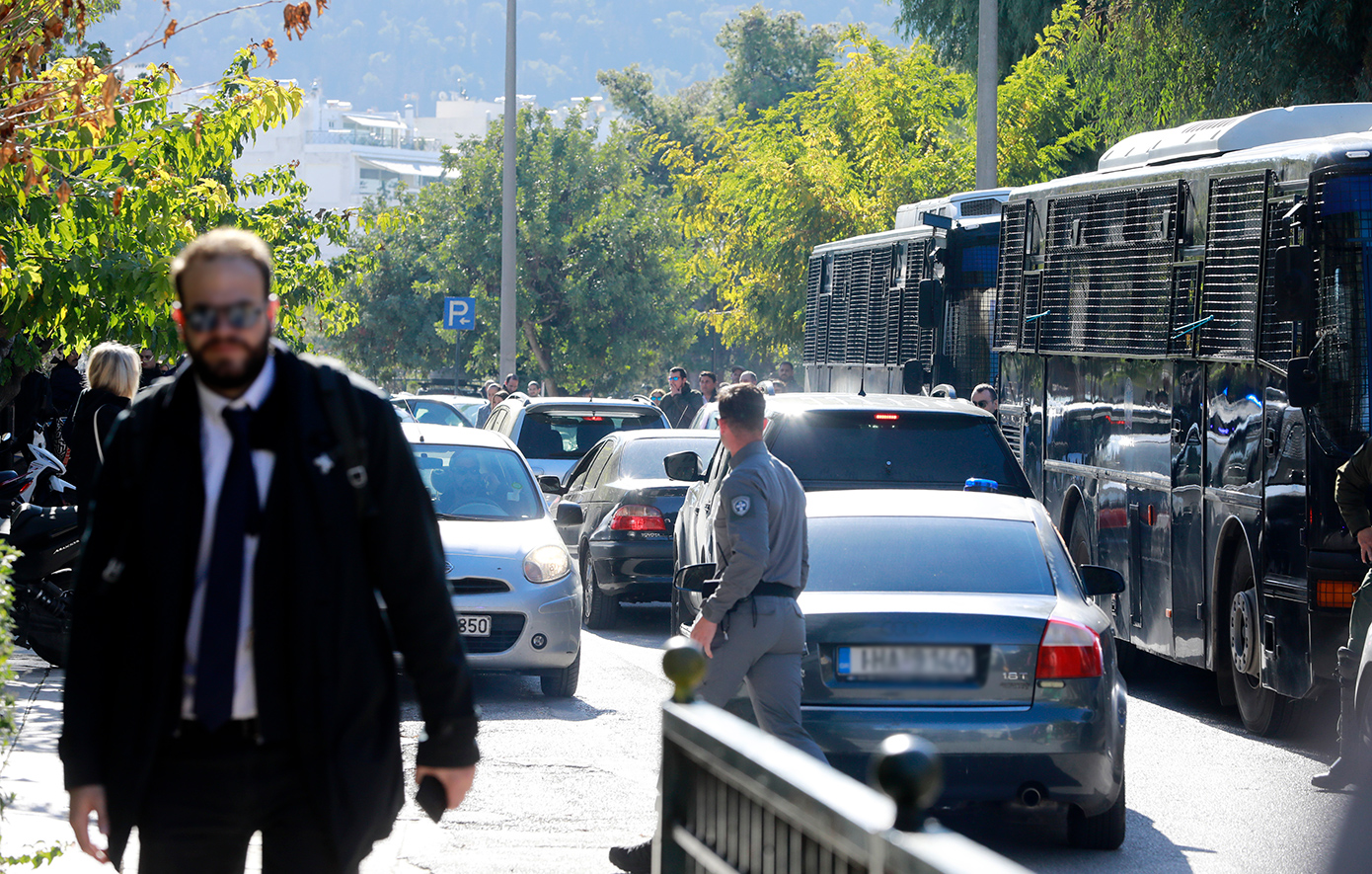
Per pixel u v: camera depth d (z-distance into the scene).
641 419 76.50
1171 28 88.88
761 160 132.62
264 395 13.37
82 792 13.20
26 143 31.81
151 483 13.18
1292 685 37.78
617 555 57.84
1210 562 42.50
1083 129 123.81
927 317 75.19
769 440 43.72
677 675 14.16
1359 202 37.53
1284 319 37.03
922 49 135.62
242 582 13.16
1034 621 26.95
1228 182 42.84
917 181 127.94
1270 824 30.27
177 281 13.22
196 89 40.09
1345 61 81.50
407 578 13.65
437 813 14.07
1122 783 27.80
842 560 29.17
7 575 21.92
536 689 44.97
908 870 8.99
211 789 13.19
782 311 136.62
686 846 13.68
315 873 13.38
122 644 13.22
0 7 28.64
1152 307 47.12
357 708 13.31
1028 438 58.47
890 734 26.36
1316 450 37.19
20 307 37.56
